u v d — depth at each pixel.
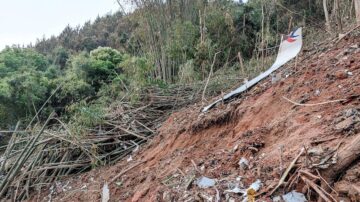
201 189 3.00
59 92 11.49
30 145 5.75
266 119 3.58
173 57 11.31
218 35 11.80
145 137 6.21
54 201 5.33
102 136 6.41
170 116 6.46
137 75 8.79
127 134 6.40
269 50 9.01
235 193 2.66
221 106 4.70
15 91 11.04
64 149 6.28
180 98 7.38
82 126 6.46
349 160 2.21
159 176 4.00
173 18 12.27
